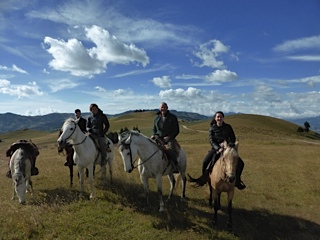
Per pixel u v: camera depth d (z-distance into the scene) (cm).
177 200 943
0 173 1672
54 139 8731
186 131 6631
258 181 1379
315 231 803
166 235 683
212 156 797
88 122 980
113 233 675
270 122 9406
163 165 832
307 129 9500
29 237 639
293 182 1371
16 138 12581
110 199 886
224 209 891
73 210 788
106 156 974
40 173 1321
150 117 13650
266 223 823
